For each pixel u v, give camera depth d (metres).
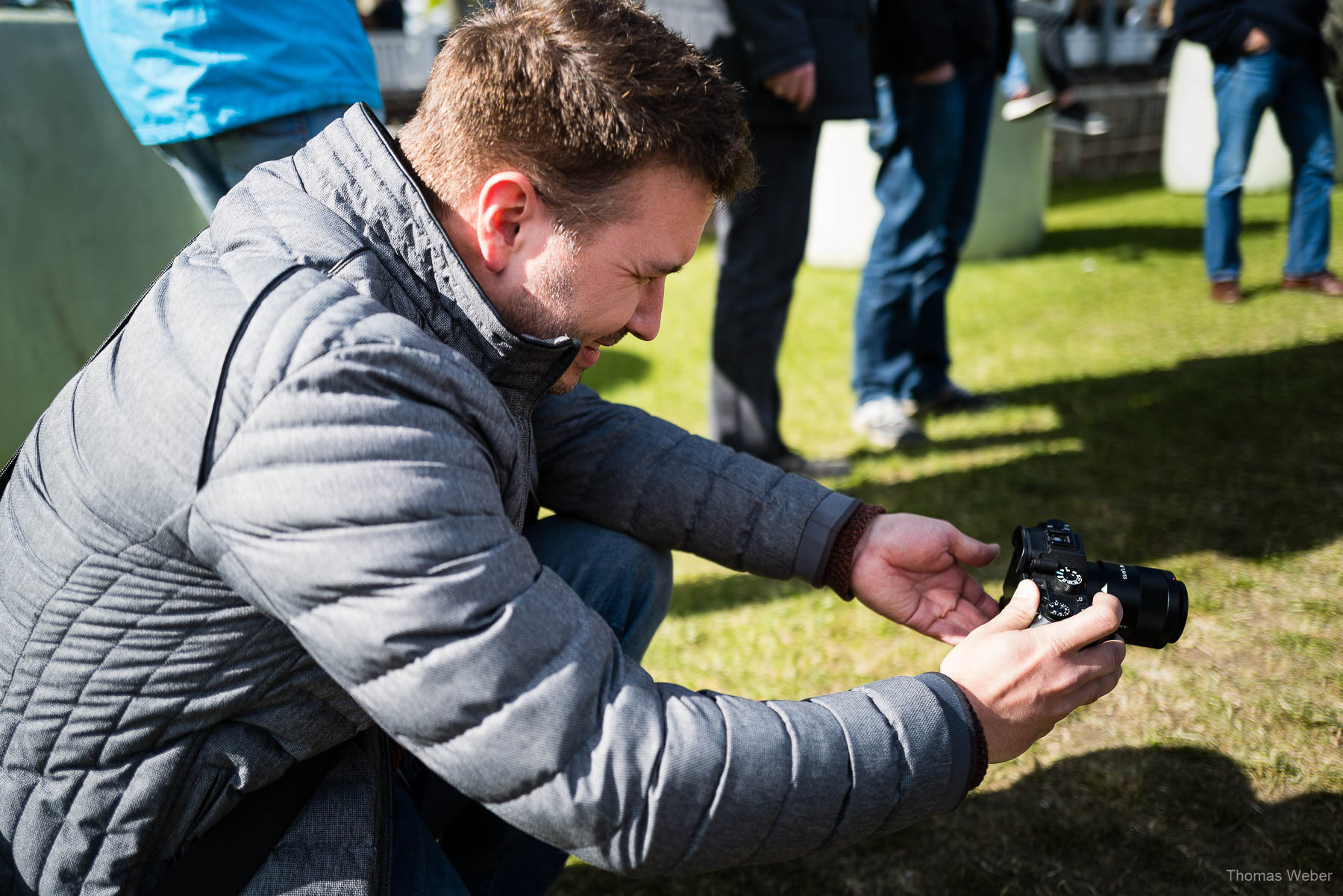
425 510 0.83
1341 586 2.12
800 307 4.88
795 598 2.34
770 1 2.54
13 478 1.00
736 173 0.98
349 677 0.84
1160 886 1.47
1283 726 1.73
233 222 0.98
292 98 1.63
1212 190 4.22
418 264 0.96
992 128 5.41
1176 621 1.17
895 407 3.24
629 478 1.36
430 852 1.13
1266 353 3.57
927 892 1.52
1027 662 0.99
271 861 0.98
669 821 0.85
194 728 0.94
